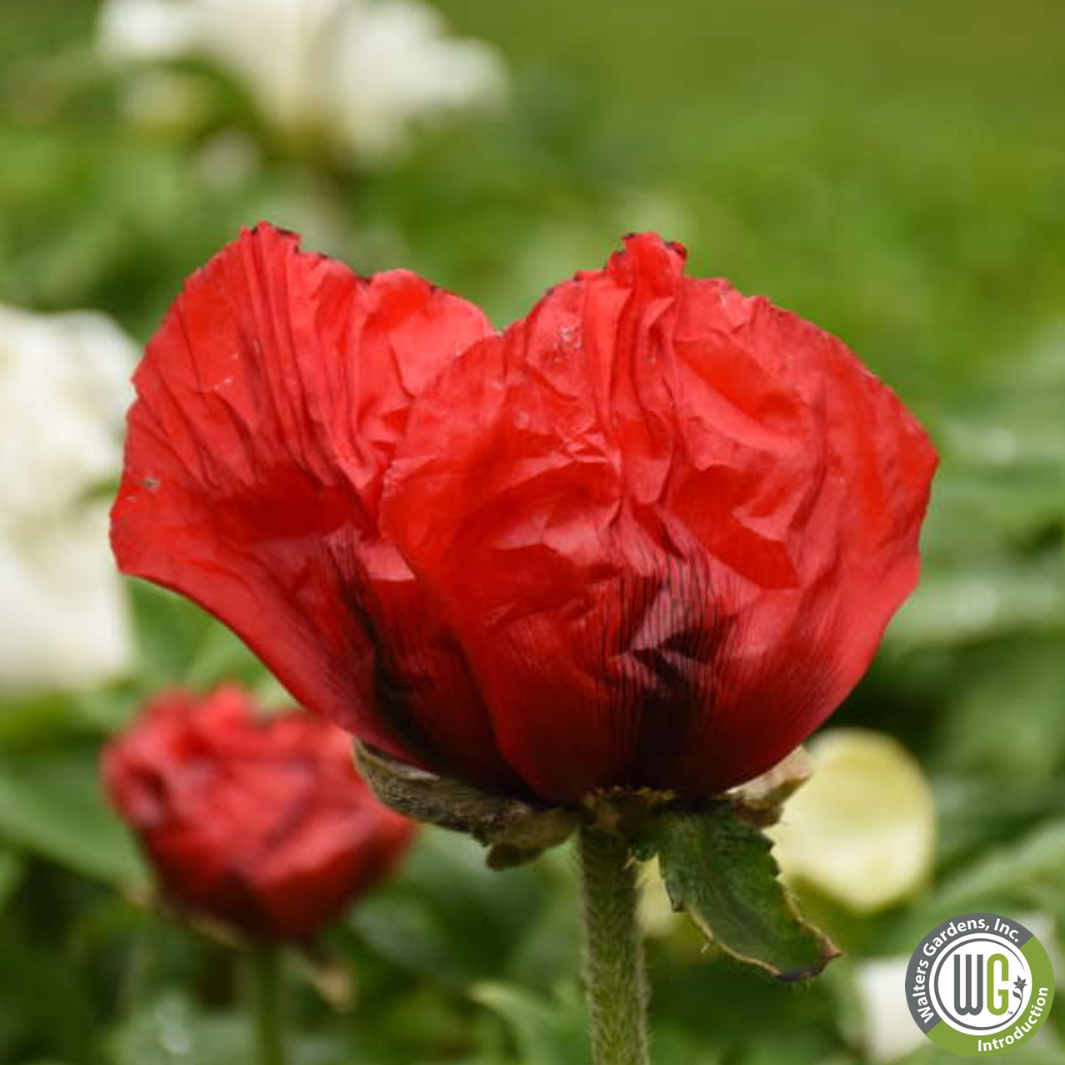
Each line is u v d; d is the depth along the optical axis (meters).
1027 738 1.31
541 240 2.07
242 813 1.03
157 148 1.96
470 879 1.13
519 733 0.81
